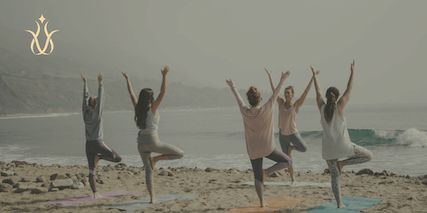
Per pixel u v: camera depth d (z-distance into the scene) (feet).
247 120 15.31
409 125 193.98
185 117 459.73
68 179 22.95
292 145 21.99
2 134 167.22
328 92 15.02
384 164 45.70
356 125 198.59
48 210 16.60
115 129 200.95
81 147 91.15
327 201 17.53
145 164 17.65
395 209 15.16
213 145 93.45
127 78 18.12
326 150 15.12
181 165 51.26
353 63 14.84
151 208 16.71
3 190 21.38
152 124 16.75
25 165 42.14
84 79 18.60
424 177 25.70
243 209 16.10
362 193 19.44
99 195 19.71
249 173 31.24
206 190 21.83
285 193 20.01
